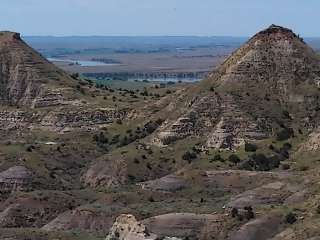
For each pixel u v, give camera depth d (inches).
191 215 5890.8
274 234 5339.6
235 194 6766.7
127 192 7317.9
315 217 5280.5
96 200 7268.7
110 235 5413.4
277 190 6333.7
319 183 6097.4
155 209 6441.9
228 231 5565.9
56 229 6294.3
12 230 5890.8
